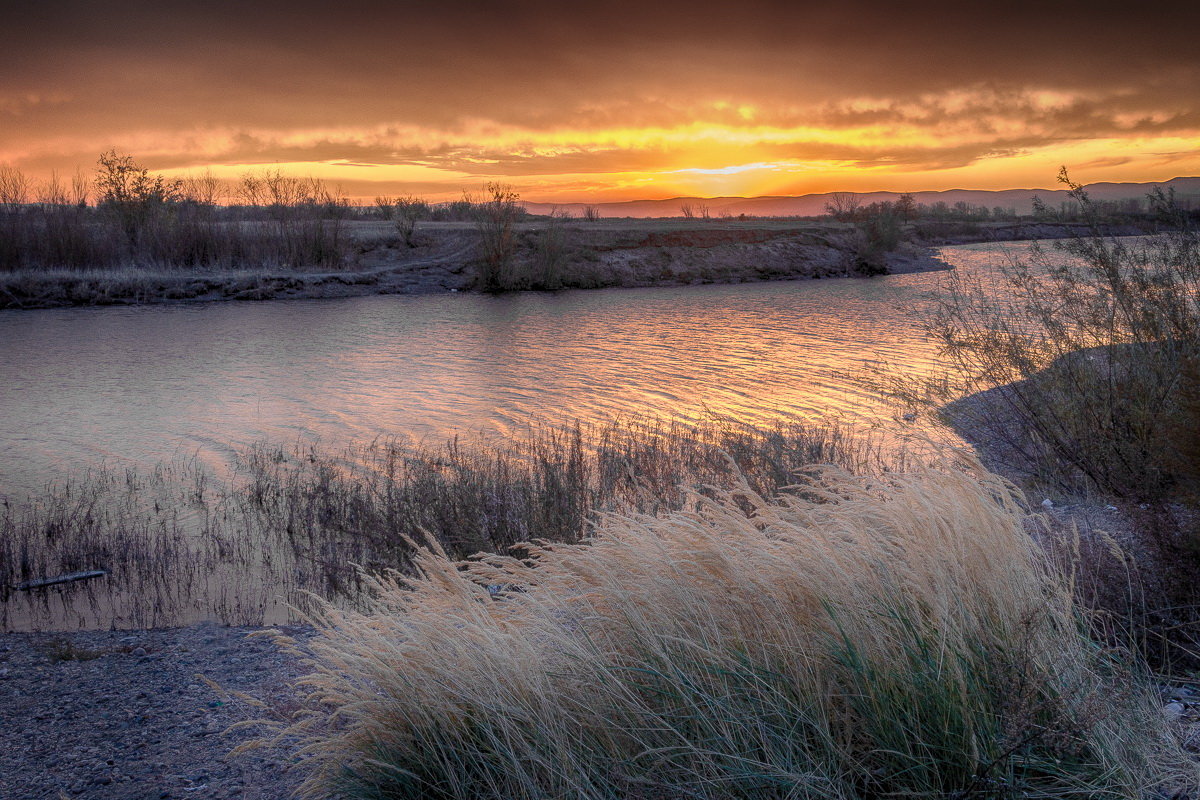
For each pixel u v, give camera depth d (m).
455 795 3.33
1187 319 7.99
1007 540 3.98
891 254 64.69
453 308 40.88
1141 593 4.85
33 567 9.02
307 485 12.08
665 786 3.26
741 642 3.64
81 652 6.48
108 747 4.75
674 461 11.67
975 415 10.59
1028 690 3.38
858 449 11.73
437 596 4.18
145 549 9.53
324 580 8.54
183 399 19.55
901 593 3.69
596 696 3.52
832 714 3.46
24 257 45.06
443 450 13.93
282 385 21.23
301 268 49.84
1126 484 7.61
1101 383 8.37
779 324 33.09
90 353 27.00
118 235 48.75
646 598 3.77
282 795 4.07
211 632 7.08
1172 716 3.88
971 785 3.15
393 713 3.59
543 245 52.38
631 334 30.81
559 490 9.73
